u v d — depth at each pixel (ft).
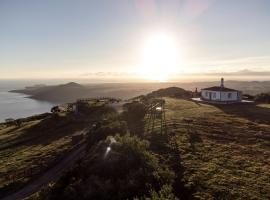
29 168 132.36
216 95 240.32
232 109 200.95
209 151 107.14
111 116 180.86
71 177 93.66
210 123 153.99
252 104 227.81
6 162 153.07
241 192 75.25
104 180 83.92
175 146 113.29
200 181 82.02
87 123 218.59
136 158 93.76
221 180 82.17
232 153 104.63
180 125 148.87
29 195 104.17
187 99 271.08
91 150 119.34
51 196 87.56
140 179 80.94
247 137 125.70
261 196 73.10
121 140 106.93
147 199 65.87
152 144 118.01
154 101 237.86
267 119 164.04
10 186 115.75
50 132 214.07
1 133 254.27
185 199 74.90
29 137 210.38
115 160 92.17
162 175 83.15
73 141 160.15
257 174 85.81
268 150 107.55
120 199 73.72
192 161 96.99
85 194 78.38
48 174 121.90
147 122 160.86
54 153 148.25
